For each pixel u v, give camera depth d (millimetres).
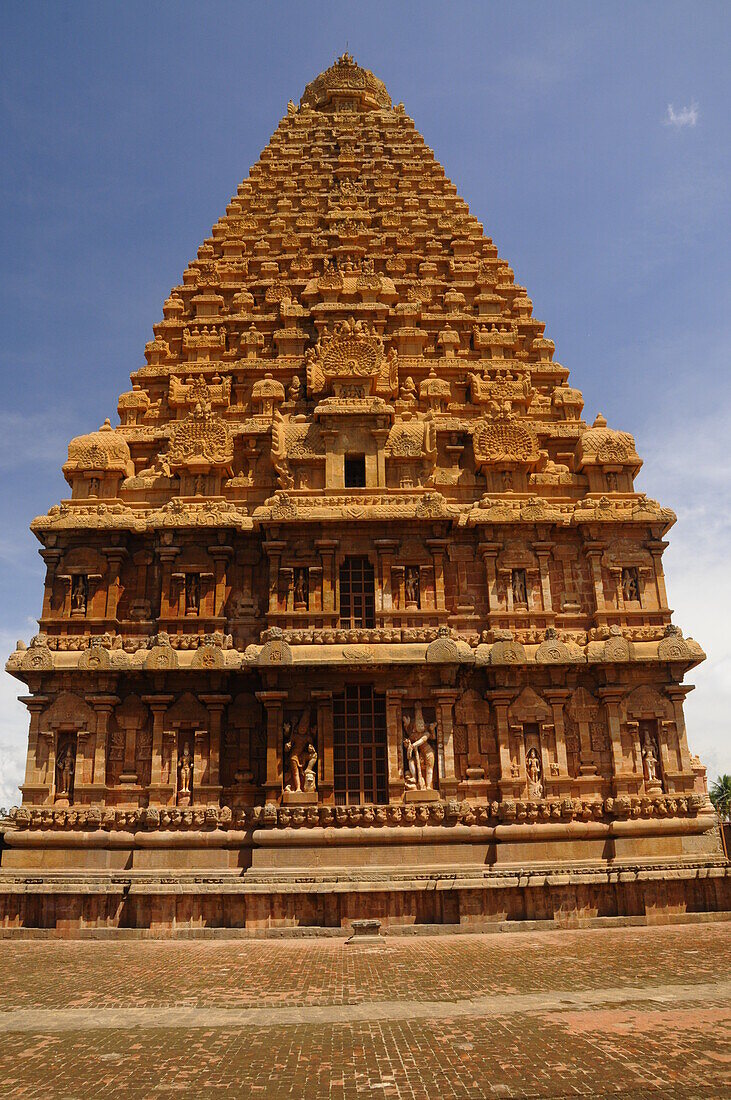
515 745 35000
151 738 35094
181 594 37312
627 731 35219
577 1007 18000
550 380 45781
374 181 52156
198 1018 17984
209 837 33219
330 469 39688
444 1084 13578
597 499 40062
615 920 31406
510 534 38500
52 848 33594
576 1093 13070
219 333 46094
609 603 37938
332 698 34844
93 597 37375
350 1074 14117
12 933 31062
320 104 57812
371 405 40438
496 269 49125
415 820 33469
